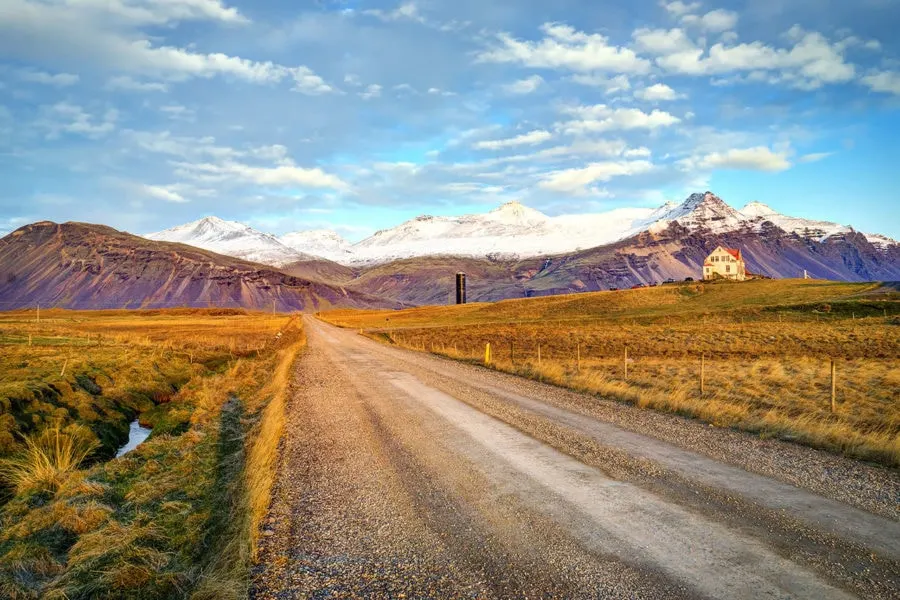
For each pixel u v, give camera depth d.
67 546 7.72
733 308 67.88
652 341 39.59
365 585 4.93
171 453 12.41
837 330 41.94
